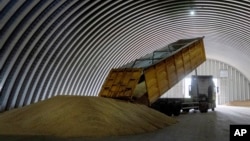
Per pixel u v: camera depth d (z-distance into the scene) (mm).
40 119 9711
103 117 9680
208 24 25422
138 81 15359
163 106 19047
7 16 12469
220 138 8500
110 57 23250
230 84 43281
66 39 17656
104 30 20234
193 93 26672
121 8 19031
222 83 43469
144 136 8805
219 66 43469
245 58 32094
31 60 15320
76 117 9469
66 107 10117
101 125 9211
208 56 41812
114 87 15461
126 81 15352
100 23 19281
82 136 8609
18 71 14656
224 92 43438
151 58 18141
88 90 22031
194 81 26891
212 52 37750
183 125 12492
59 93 18469
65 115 9633
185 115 20062
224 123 13516
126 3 18609
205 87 26594
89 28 18797
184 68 19719
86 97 11266
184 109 23438
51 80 17500
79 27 17891
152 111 13734
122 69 15953
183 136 8852
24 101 15633
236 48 30250
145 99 15805
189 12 22578
